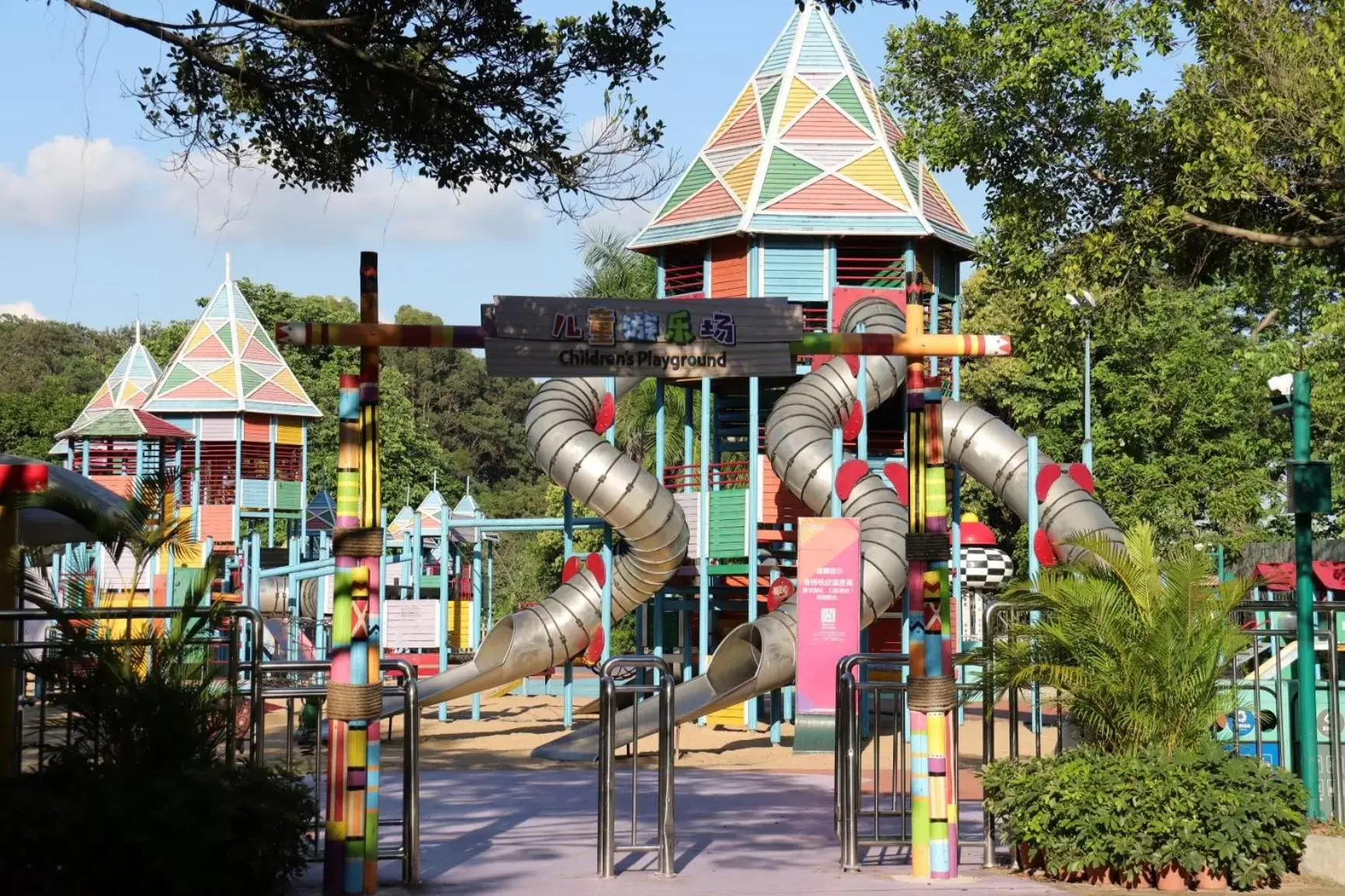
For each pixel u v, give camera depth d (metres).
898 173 25.98
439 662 29.75
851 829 10.38
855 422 22.61
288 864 8.97
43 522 12.34
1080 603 10.04
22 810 8.41
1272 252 18.94
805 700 19.83
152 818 8.44
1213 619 10.09
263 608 34.16
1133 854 9.42
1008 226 19.72
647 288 39.09
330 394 63.28
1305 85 15.78
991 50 19.19
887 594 20.67
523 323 9.38
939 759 9.94
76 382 80.19
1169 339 37.34
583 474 22.44
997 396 42.81
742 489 23.56
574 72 11.97
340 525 9.28
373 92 11.70
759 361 9.62
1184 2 17.78
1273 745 12.20
